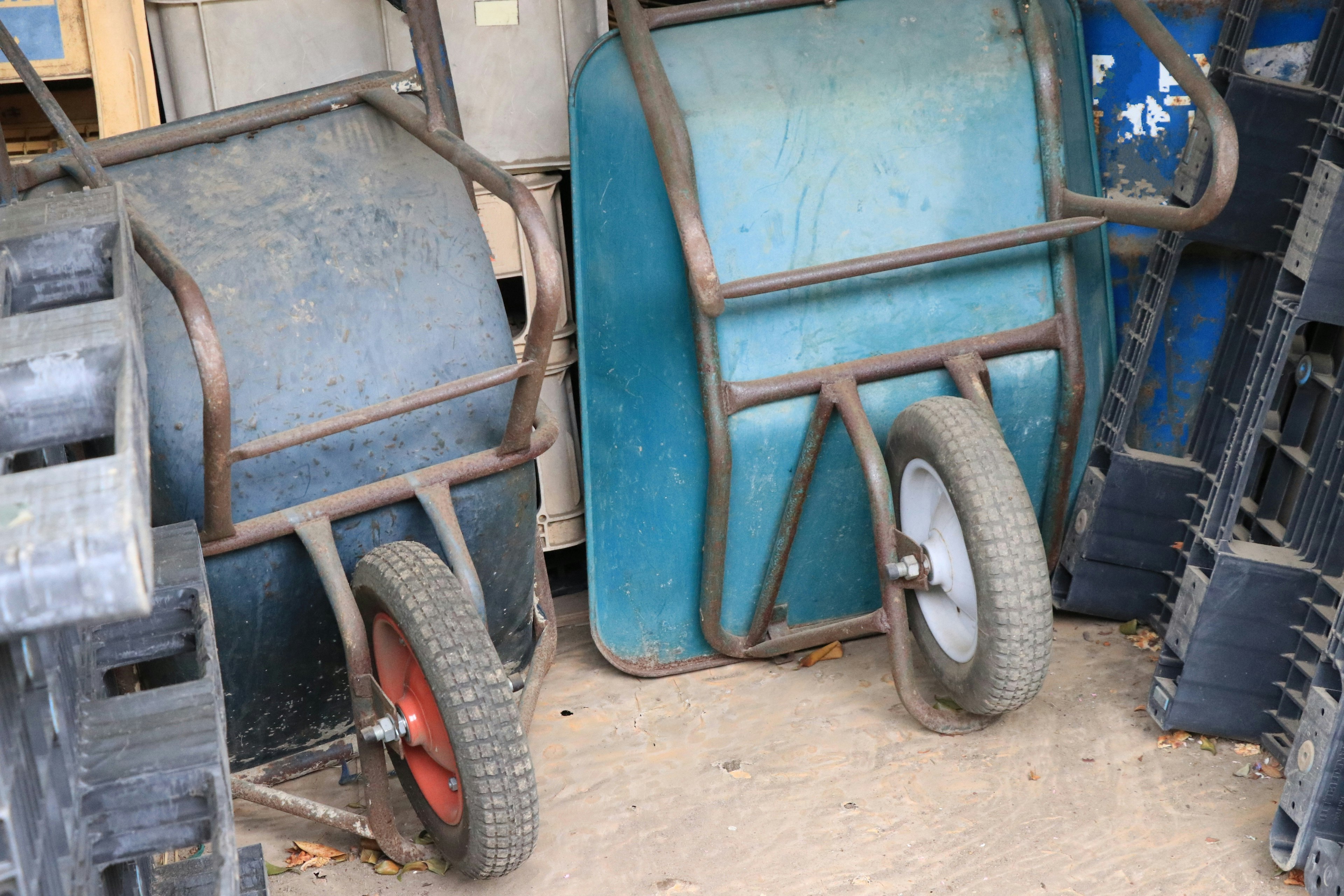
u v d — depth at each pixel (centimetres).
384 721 240
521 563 281
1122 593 329
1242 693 274
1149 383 327
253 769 264
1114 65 327
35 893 87
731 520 307
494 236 337
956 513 265
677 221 256
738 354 292
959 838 255
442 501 248
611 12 355
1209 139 296
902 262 280
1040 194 303
